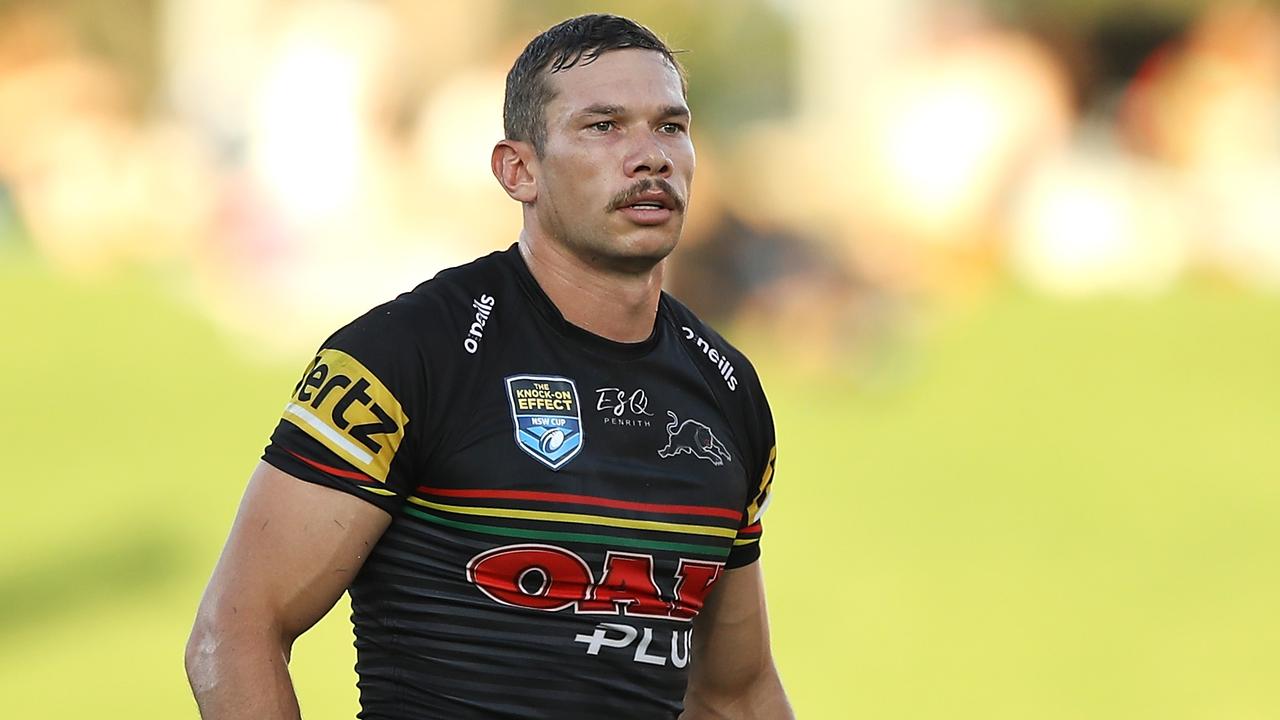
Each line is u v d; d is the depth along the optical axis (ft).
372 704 37.78
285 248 305.94
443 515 36.81
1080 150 383.86
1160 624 118.93
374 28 331.57
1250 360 264.31
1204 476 177.27
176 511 149.69
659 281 39.65
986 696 100.07
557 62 38.45
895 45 368.68
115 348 255.29
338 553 36.32
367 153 319.27
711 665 43.24
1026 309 319.06
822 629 114.42
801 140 346.13
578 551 37.04
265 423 198.29
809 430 200.54
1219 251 365.61
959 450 189.47
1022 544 143.95
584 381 38.14
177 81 358.64
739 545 41.86
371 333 37.06
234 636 35.81
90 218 350.43
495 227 311.68
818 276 259.60
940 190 347.77
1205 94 378.53
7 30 370.12
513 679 36.88
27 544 137.49
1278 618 121.08
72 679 99.86
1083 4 376.68
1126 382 242.17
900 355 255.91
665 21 338.75
